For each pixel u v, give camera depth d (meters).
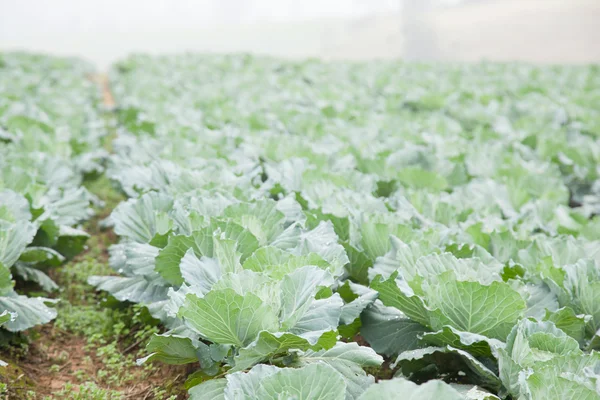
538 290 2.74
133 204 3.21
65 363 3.15
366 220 3.16
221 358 2.54
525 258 2.98
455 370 2.64
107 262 4.01
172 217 3.09
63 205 3.67
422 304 2.58
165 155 4.26
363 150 4.87
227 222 2.80
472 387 2.46
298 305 2.48
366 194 3.47
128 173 3.75
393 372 3.01
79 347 3.27
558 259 3.00
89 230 4.48
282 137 4.83
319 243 2.86
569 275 2.73
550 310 2.66
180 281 2.90
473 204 3.74
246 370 2.67
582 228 3.47
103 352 3.14
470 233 3.13
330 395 2.16
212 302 2.37
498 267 2.84
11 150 4.49
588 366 2.29
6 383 2.86
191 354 2.60
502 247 3.06
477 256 2.88
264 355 2.43
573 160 5.13
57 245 3.65
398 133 5.57
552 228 3.61
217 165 3.85
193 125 5.66
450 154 5.04
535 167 4.83
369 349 2.56
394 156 4.54
